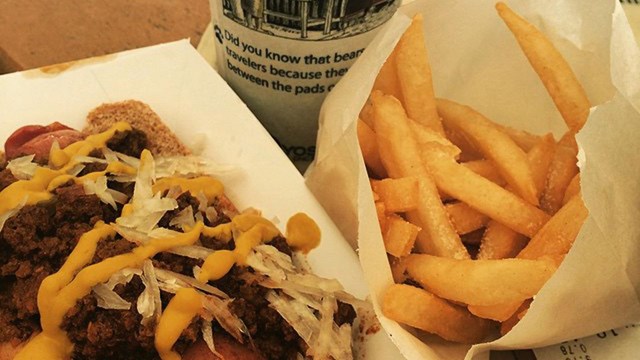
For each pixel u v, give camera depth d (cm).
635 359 23
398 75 26
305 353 22
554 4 26
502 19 26
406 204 23
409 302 22
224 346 21
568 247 23
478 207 25
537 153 26
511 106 29
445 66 28
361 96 23
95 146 25
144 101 28
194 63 29
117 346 20
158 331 20
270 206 26
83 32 32
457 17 27
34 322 20
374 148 26
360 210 21
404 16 23
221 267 21
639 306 23
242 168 27
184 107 28
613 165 20
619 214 21
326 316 22
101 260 20
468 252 27
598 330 23
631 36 21
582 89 26
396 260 25
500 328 25
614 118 20
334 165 24
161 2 34
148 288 20
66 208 22
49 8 33
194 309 20
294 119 29
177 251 21
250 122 28
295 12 24
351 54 26
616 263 21
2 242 22
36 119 27
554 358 24
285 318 22
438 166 25
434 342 24
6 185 23
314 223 25
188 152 27
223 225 23
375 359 23
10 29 32
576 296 21
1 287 21
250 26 25
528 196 25
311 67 26
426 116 26
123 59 29
